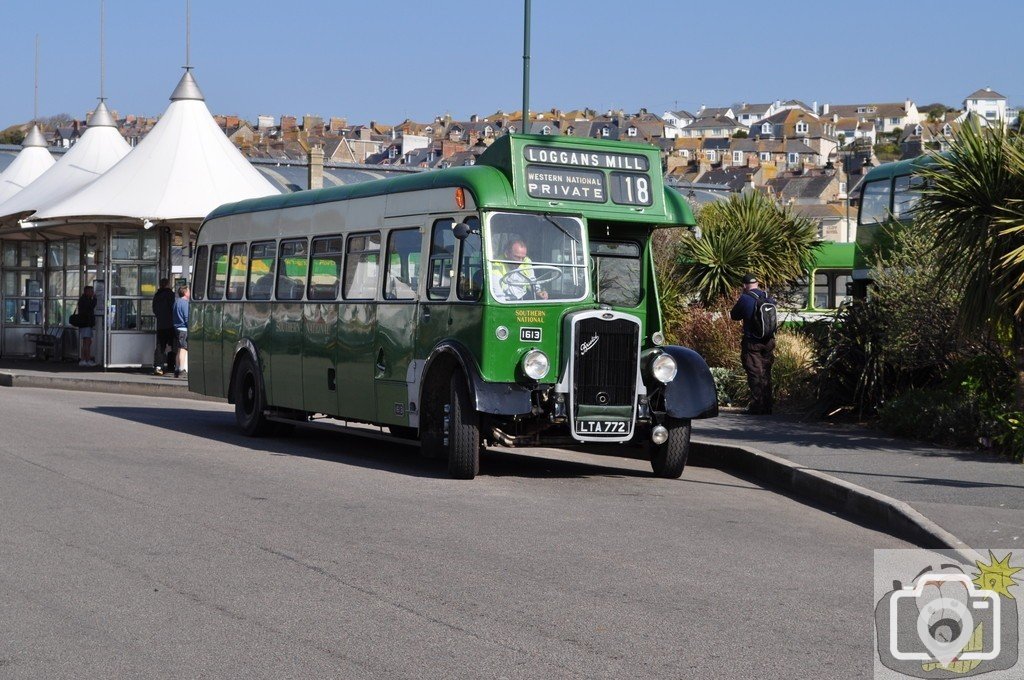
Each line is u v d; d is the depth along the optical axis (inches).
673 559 354.9
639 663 251.4
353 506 438.6
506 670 245.9
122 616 284.2
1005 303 546.3
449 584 318.3
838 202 4783.5
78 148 1309.1
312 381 631.8
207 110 1175.0
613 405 510.3
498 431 506.0
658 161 546.3
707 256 1060.5
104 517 406.9
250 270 701.9
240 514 417.4
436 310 531.8
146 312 1145.4
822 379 706.8
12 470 510.0
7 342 1370.6
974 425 575.5
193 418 791.1
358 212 598.9
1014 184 549.0
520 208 514.9
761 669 249.0
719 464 580.1
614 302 546.3
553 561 349.1
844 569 344.8
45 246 1328.7
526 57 866.8
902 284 665.0
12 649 258.2
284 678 240.1
